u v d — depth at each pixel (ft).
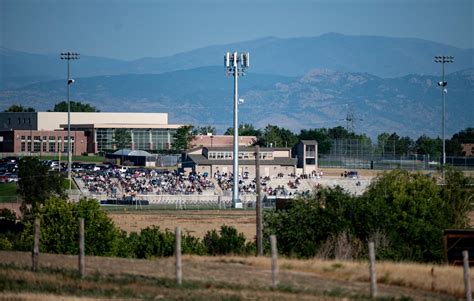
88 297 315.37
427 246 528.22
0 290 322.75
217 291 329.31
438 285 359.05
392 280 366.63
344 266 395.55
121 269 368.68
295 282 353.31
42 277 343.05
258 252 501.15
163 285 335.88
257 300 315.78
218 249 538.06
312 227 528.22
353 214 529.86
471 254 447.83
